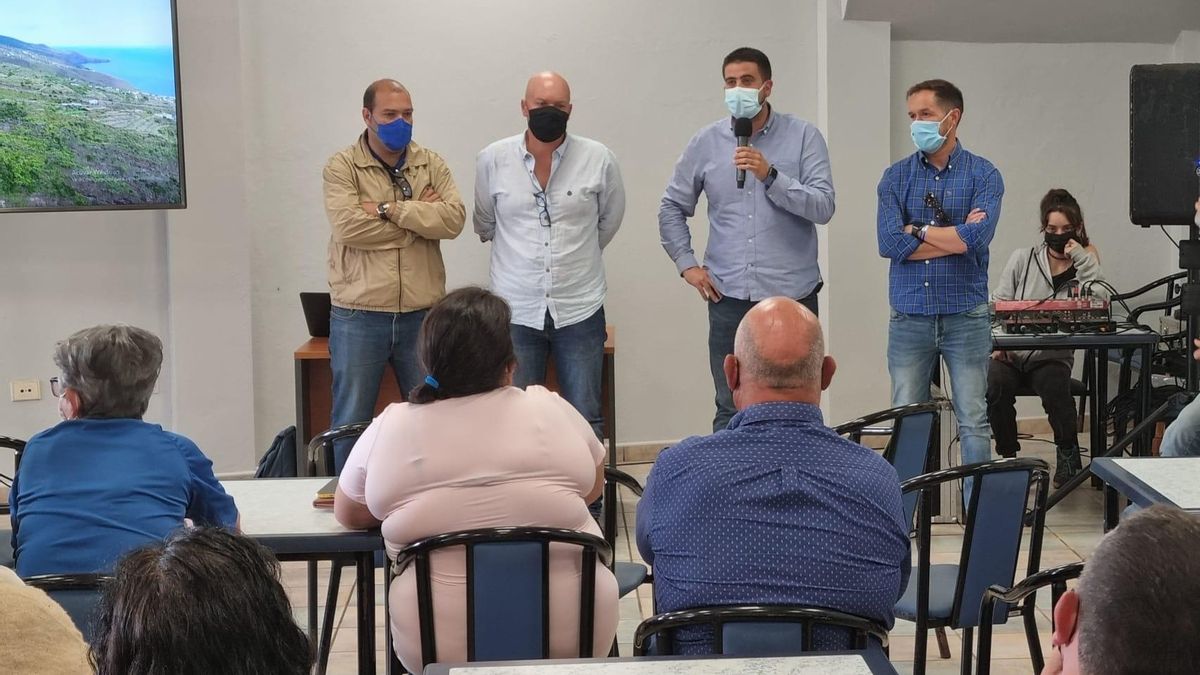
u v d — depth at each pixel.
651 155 5.41
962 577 2.44
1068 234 4.91
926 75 5.58
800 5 5.39
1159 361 4.98
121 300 4.98
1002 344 4.37
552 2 5.26
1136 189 4.24
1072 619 1.13
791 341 1.95
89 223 4.91
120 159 4.70
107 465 2.18
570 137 4.15
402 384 4.23
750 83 3.90
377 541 2.29
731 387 2.04
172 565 1.07
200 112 4.88
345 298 4.12
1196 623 0.98
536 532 2.03
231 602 1.05
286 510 2.48
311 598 3.20
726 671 1.59
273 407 5.30
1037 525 2.49
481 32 5.23
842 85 5.31
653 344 5.55
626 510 4.68
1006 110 5.65
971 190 3.92
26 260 4.88
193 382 5.00
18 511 2.19
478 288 2.22
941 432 4.38
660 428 5.61
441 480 2.11
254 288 5.22
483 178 4.20
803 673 1.58
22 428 4.95
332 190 4.06
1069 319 4.47
